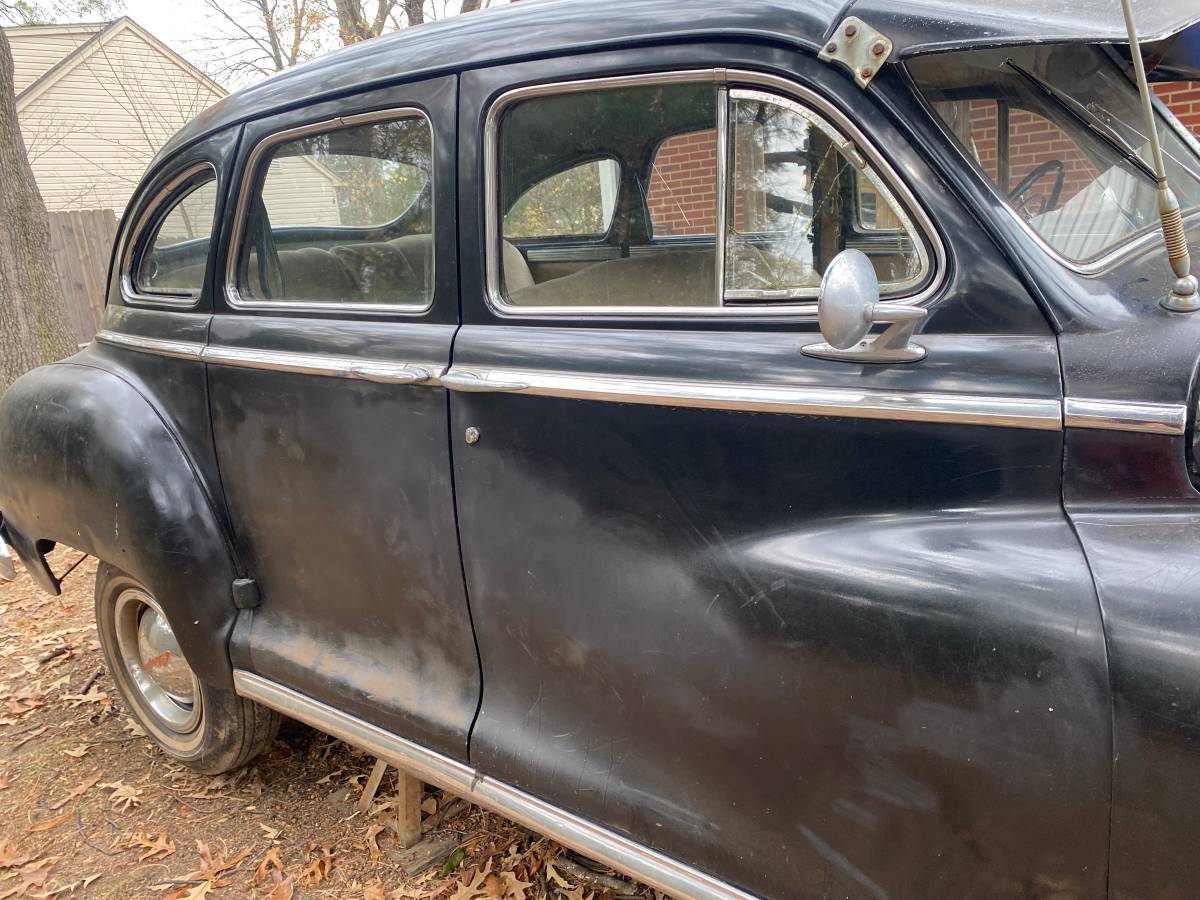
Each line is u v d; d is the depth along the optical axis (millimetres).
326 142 2223
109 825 2768
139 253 2818
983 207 1453
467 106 1917
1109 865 1265
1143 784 1213
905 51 1457
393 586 2156
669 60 1673
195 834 2711
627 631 1745
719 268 1706
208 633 2535
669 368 1658
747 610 1582
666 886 1737
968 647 1346
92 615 4301
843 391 1493
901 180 1489
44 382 2879
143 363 2676
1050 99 1607
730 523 1625
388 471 2078
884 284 1552
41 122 17703
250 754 2850
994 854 1357
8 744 3238
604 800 1814
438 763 2098
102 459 2555
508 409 1852
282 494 2340
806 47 1541
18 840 2709
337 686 2291
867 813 1480
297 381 2221
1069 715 1263
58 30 18719
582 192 1976
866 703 1451
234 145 2404
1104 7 1439
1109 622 1248
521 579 1893
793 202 1623
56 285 6734
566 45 1790
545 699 1928
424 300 2053
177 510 2486
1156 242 1548
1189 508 1322
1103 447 1351
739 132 1653
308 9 14797
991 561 1366
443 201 1958
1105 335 1385
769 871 1617
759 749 1594
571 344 1788
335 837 2678
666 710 1716
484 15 2002
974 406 1402
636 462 1708
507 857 2521
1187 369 1334
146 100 17406
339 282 2227
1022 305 1423
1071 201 1563
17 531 3041
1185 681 1179
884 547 1466
